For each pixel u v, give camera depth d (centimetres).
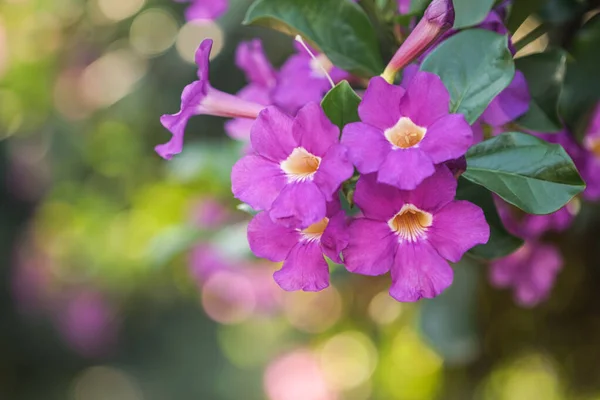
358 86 82
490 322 113
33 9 206
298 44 83
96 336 237
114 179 202
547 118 80
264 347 233
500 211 90
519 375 122
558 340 115
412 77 72
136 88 186
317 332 158
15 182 259
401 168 68
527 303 98
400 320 136
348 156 68
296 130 70
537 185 74
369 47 80
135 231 178
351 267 70
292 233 71
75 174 211
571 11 85
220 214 126
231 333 240
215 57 158
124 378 262
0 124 236
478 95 74
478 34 75
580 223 102
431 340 109
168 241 118
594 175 85
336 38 80
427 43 72
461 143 68
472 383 123
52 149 213
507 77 74
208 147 118
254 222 71
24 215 269
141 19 185
